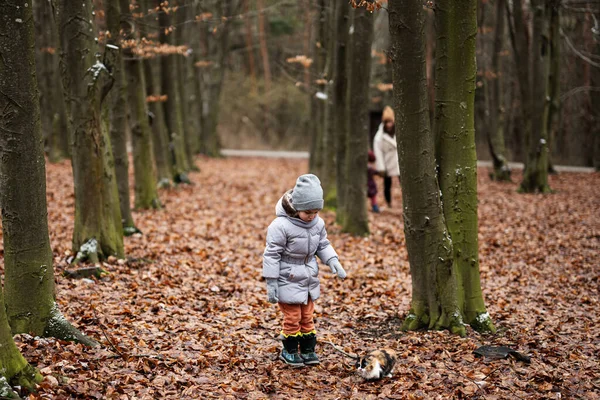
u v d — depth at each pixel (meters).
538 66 17.30
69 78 7.79
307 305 5.11
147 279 7.70
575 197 16.97
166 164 17.17
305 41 34.28
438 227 5.96
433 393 4.55
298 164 29.58
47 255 4.97
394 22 5.59
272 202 16.12
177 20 20.48
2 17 4.49
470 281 6.21
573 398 4.52
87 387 4.16
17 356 4.05
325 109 14.37
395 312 6.93
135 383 4.41
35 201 4.82
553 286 8.47
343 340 5.86
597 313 7.04
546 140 17.94
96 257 8.08
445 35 5.96
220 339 5.62
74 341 4.92
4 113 4.64
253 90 42.59
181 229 11.59
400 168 5.98
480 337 5.94
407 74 5.66
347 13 11.66
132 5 11.47
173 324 5.95
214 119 30.55
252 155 34.56
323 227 5.08
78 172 8.06
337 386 4.67
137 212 13.28
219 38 29.16
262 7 37.06
